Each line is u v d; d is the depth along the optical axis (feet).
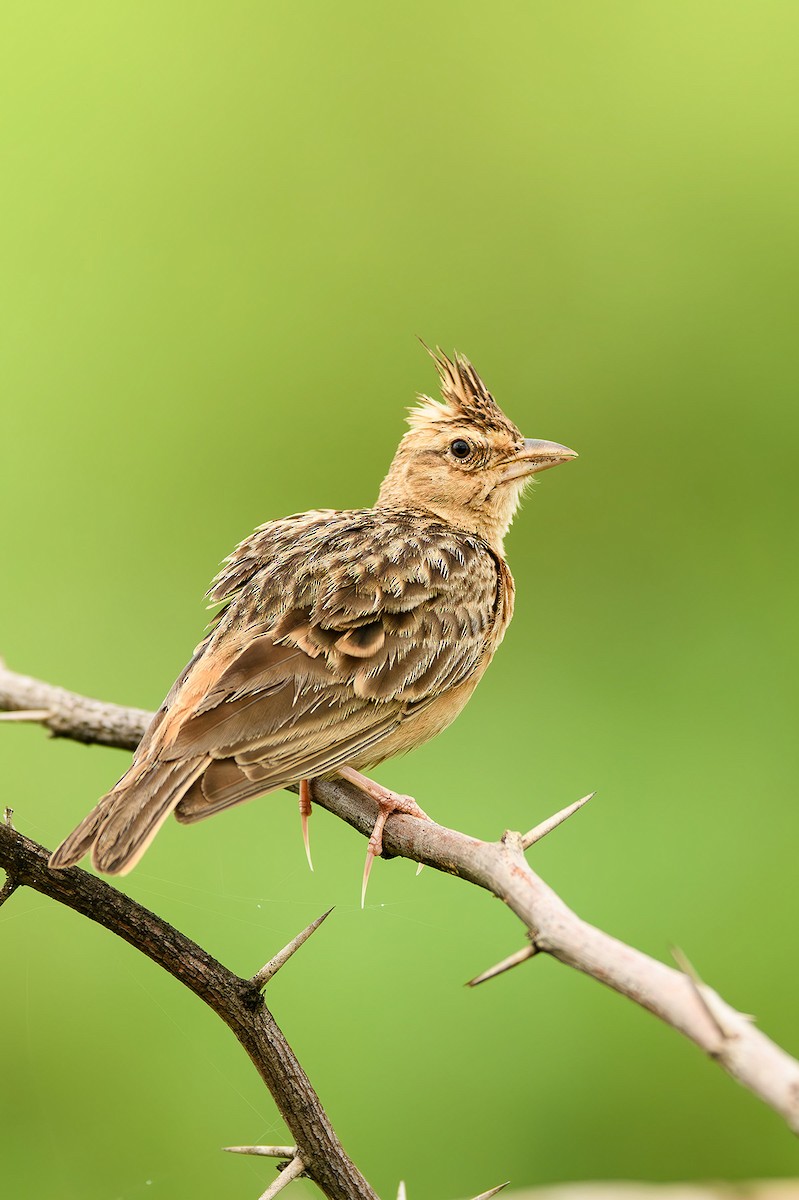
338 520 36.81
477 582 35.70
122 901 24.14
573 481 53.88
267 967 24.07
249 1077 38.81
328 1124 24.25
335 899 41.81
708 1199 26.76
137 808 26.45
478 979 19.70
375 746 33.17
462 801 45.73
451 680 34.04
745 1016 17.20
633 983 18.25
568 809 23.70
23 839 23.99
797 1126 15.94
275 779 29.14
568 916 20.02
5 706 30.12
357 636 32.17
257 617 32.01
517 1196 26.86
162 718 29.50
